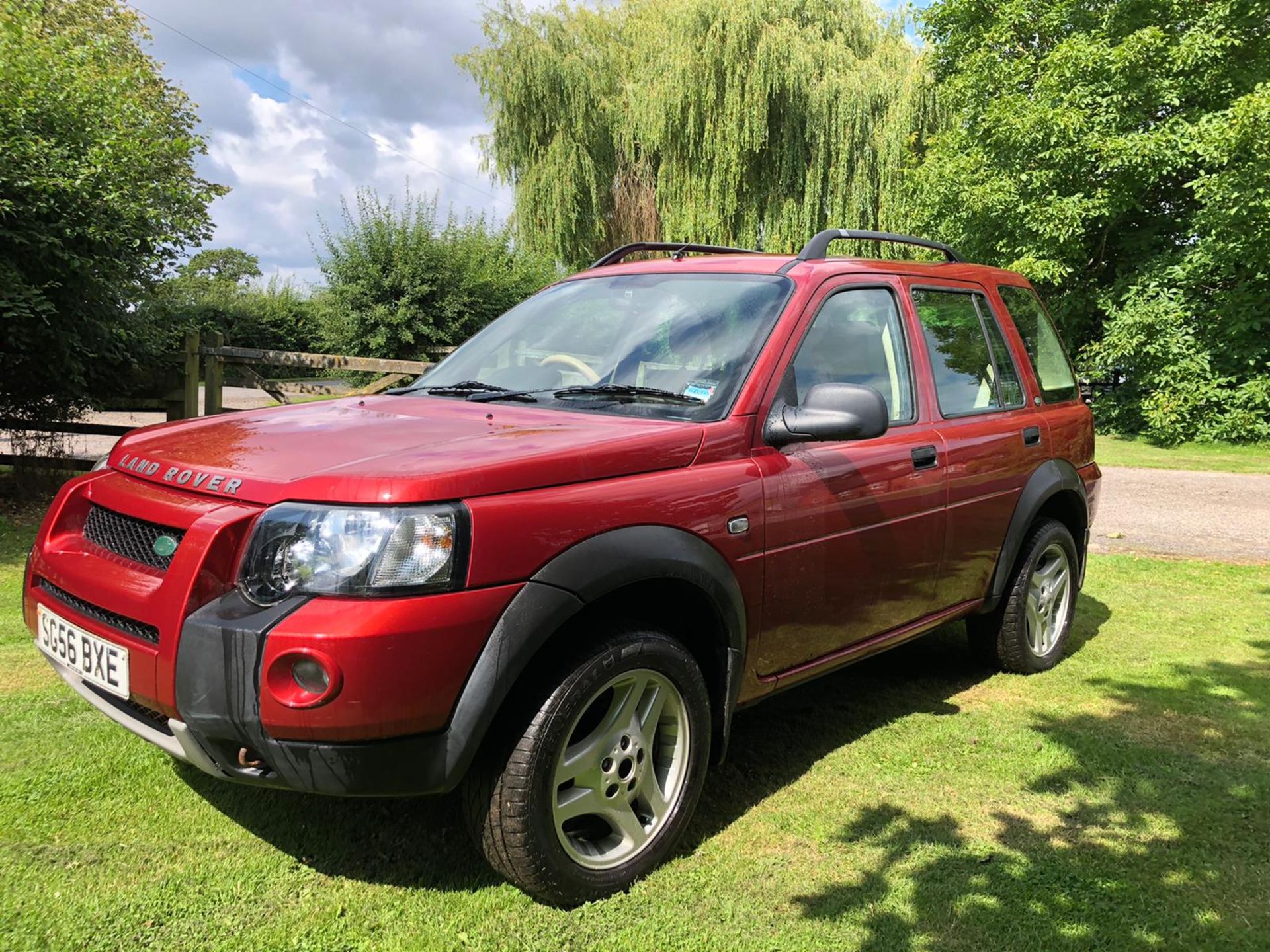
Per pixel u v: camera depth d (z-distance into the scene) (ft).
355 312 56.95
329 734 6.37
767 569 9.03
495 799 7.21
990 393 13.14
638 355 10.32
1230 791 10.06
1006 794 9.95
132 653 6.97
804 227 67.15
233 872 7.97
